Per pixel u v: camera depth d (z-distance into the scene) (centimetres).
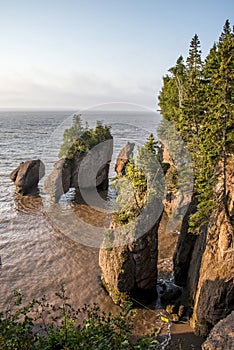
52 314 2181
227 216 2012
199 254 2312
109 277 2398
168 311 2205
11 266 2927
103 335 860
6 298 2453
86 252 3170
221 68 2173
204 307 1952
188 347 1888
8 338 818
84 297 2439
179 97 3909
